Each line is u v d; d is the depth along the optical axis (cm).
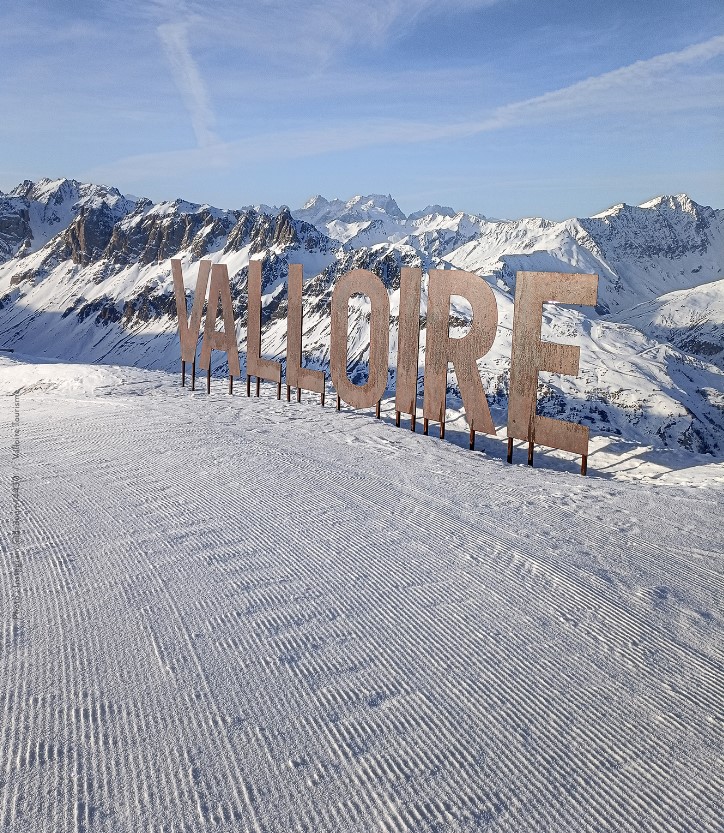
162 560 941
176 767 530
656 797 520
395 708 623
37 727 572
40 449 1614
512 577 921
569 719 615
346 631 764
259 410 2369
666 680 685
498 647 740
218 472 1416
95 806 487
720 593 895
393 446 1817
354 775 531
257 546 1005
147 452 1593
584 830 483
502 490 1378
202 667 678
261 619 783
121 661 682
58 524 1070
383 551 1001
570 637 766
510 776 537
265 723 592
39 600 808
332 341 2369
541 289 1698
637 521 1193
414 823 483
